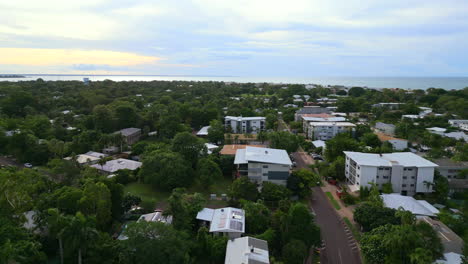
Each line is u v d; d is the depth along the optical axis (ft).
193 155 265.13
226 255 131.13
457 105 558.56
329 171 256.52
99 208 154.51
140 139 382.63
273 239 151.43
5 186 140.05
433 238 134.62
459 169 233.14
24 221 141.69
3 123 342.64
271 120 458.09
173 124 375.86
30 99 458.09
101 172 250.57
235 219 164.45
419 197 214.69
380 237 140.46
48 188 180.86
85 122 393.29
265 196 201.98
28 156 280.72
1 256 104.73
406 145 322.34
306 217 149.59
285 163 219.82
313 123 391.04
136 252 121.39
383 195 198.39
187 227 158.81
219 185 244.22
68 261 128.26
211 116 456.45
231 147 298.35
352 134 365.20
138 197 190.29
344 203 213.46
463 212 185.88
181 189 202.69
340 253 156.15
